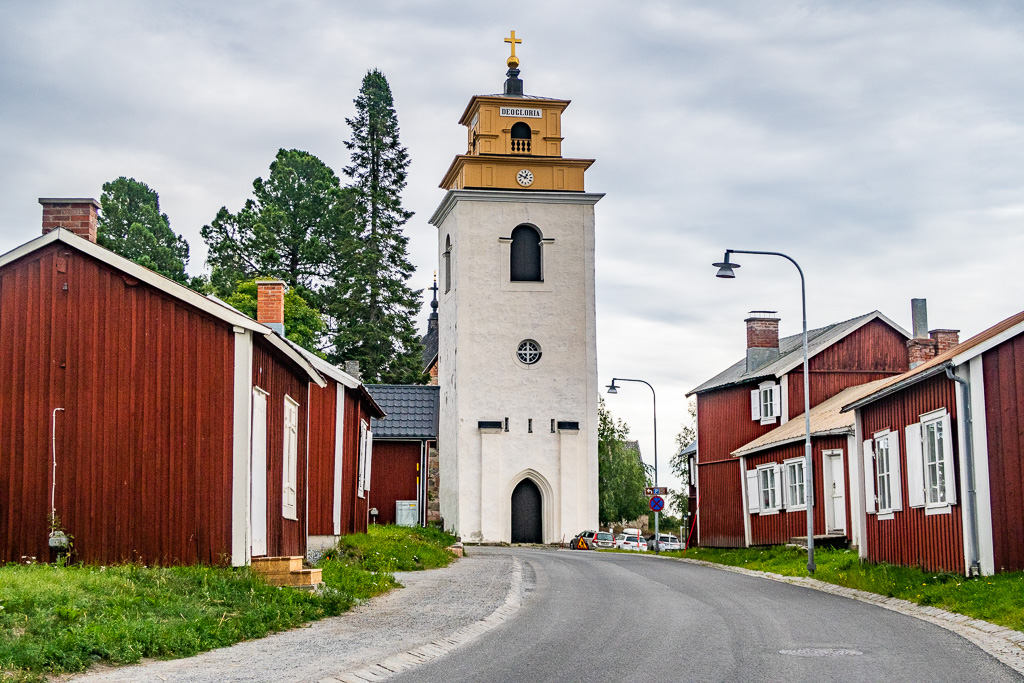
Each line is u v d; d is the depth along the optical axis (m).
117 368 18.55
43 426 18.38
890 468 24.72
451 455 53.41
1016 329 19.89
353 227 76.56
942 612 17.62
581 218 54.59
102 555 18.11
